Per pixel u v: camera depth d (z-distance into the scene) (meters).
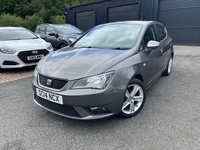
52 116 2.69
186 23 9.43
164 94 3.40
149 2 10.34
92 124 2.45
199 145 1.97
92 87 2.08
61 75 2.20
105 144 2.05
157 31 3.79
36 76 2.54
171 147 1.96
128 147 1.98
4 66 4.95
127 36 3.04
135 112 2.63
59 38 7.13
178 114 2.64
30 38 6.01
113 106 2.20
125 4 11.48
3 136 2.23
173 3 9.59
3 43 5.11
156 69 3.36
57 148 2.01
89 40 3.33
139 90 2.66
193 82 4.02
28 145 2.06
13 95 3.54
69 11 15.50
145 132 2.23
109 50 2.71
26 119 2.62
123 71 2.29
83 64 2.32
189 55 7.04
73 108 2.16
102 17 13.13
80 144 2.06
